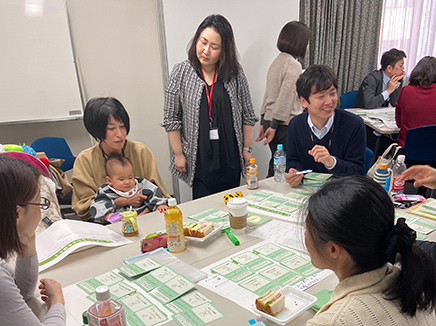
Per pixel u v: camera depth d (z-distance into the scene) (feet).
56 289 3.20
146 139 11.66
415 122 9.09
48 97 9.77
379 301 2.02
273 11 10.60
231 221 4.39
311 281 3.34
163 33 9.27
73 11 9.73
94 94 10.59
